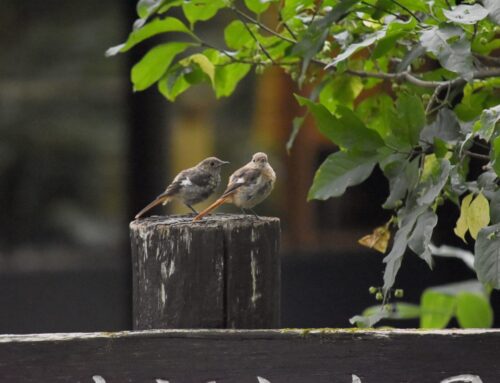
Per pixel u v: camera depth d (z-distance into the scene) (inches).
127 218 566.9
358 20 262.1
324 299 579.5
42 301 569.9
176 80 289.7
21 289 567.2
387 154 234.1
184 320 221.1
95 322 567.8
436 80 289.6
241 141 571.8
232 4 278.4
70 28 570.6
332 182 236.5
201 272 220.8
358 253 577.6
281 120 570.6
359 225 577.9
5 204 568.4
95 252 568.7
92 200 570.6
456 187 226.5
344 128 234.8
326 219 577.9
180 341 207.6
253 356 207.3
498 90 276.4
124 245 567.2
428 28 225.8
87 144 571.8
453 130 238.1
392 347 207.0
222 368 207.0
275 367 207.2
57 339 207.2
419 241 215.3
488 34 250.2
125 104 568.4
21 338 206.8
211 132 571.2
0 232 567.8
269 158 571.8
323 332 207.6
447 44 211.6
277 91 569.3
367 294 576.7
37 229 569.0
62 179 570.9
